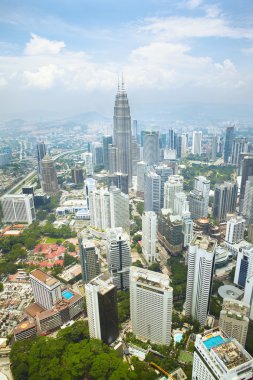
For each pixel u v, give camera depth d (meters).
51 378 194.75
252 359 145.62
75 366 198.88
